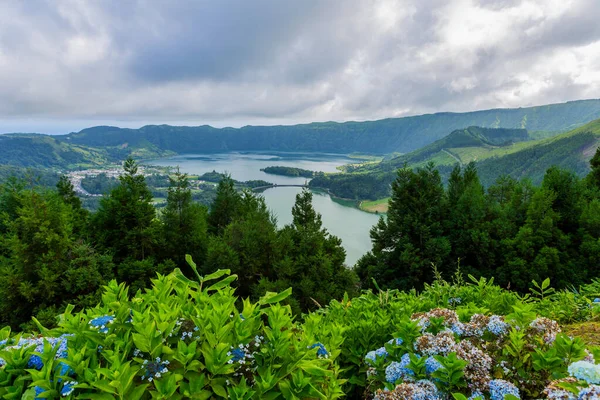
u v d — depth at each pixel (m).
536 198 22.22
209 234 29.41
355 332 3.47
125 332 2.10
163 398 1.69
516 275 19.61
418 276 21.89
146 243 20.95
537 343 2.70
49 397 1.71
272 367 2.07
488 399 2.39
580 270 19.64
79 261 16.50
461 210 23.17
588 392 1.78
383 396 2.45
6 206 25.11
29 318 16.83
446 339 2.72
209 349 1.94
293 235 23.25
